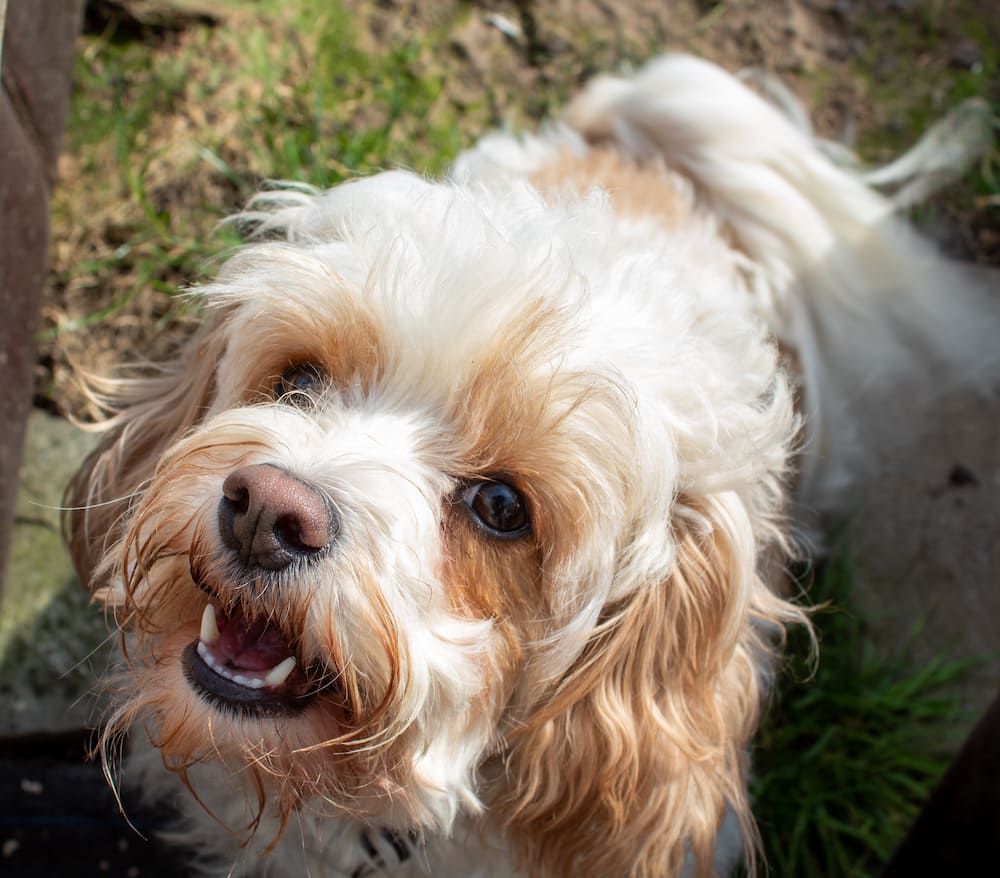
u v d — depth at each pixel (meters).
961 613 0.57
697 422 0.40
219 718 0.38
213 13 0.63
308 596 0.36
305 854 0.46
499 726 0.42
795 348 0.57
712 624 0.42
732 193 0.58
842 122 0.68
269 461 0.37
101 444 0.48
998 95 0.70
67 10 0.52
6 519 0.49
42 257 0.50
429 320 0.37
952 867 0.44
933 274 0.63
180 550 0.37
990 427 0.61
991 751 0.43
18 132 0.47
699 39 0.69
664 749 0.42
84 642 0.52
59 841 0.49
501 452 0.38
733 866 0.51
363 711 0.38
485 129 0.64
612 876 0.44
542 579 0.39
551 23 0.68
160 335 0.57
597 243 0.41
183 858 0.50
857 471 0.60
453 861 0.45
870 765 0.55
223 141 0.60
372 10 0.65
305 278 0.39
